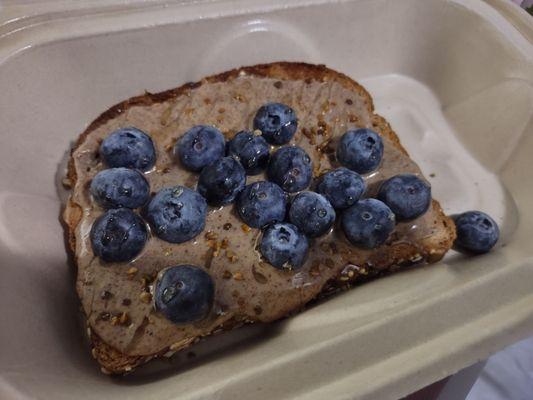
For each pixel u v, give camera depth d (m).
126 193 0.13
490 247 0.15
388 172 0.15
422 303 0.11
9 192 0.13
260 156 0.14
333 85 0.16
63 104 0.16
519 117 0.17
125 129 0.14
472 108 0.19
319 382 0.10
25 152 0.15
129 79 0.17
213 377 0.11
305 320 0.13
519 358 0.19
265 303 0.13
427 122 0.19
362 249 0.14
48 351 0.11
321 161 0.15
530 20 0.18
